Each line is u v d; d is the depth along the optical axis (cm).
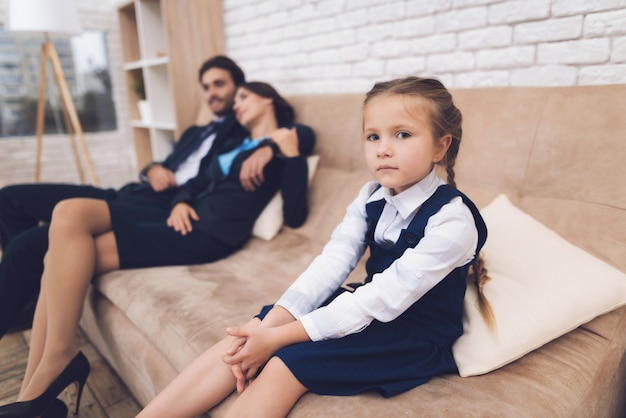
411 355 81
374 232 95
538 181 116
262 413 73
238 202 162
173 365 105
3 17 353
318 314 81
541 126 117
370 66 194
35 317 124
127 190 202
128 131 414
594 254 99
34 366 119
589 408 77
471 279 98
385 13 182
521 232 103
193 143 209
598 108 108
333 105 176
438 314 86
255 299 120
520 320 85
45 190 181
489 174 125
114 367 147
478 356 82
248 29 259
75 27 277
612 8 123
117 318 132
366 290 81
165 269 143
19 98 370
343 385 77
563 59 135
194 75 265
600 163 106
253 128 185
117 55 400
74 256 125
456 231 80
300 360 75
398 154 81
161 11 287
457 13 158
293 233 168
